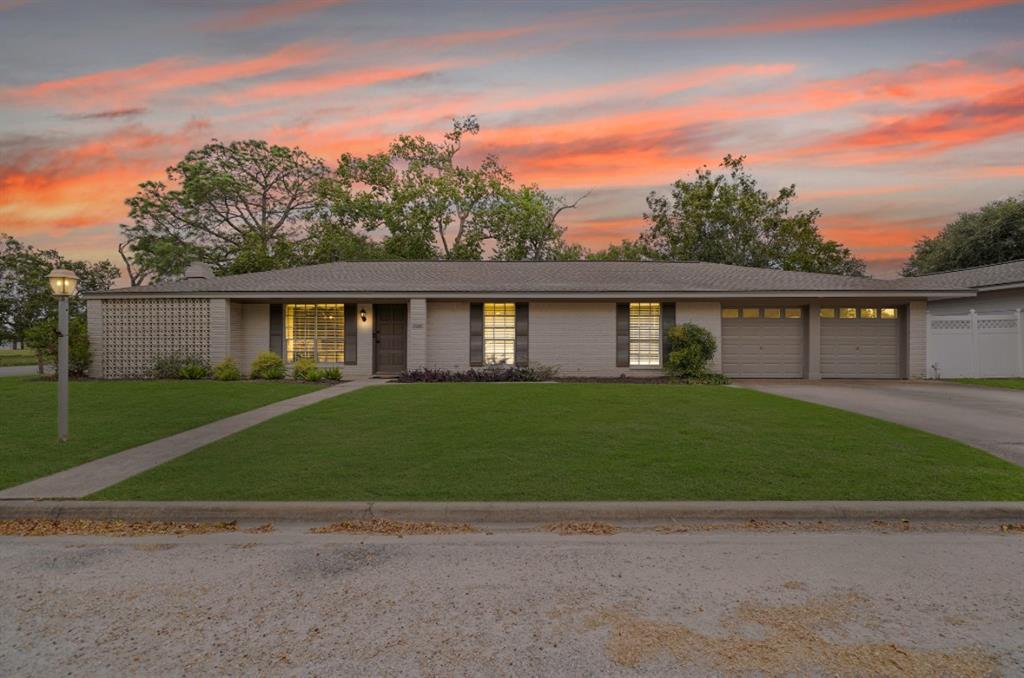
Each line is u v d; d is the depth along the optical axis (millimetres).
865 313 17219
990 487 5488
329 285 16969
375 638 2920
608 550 4223
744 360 17359
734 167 33188
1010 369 17047
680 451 6910
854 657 2734
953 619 3135
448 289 16266
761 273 18578
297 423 8828
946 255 29234
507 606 3297
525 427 8438
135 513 4934
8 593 3484
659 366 16984
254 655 2748
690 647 2828
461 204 33969
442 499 5133
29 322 33719
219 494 5266
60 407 7629
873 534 4582
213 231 34594
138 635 2953
